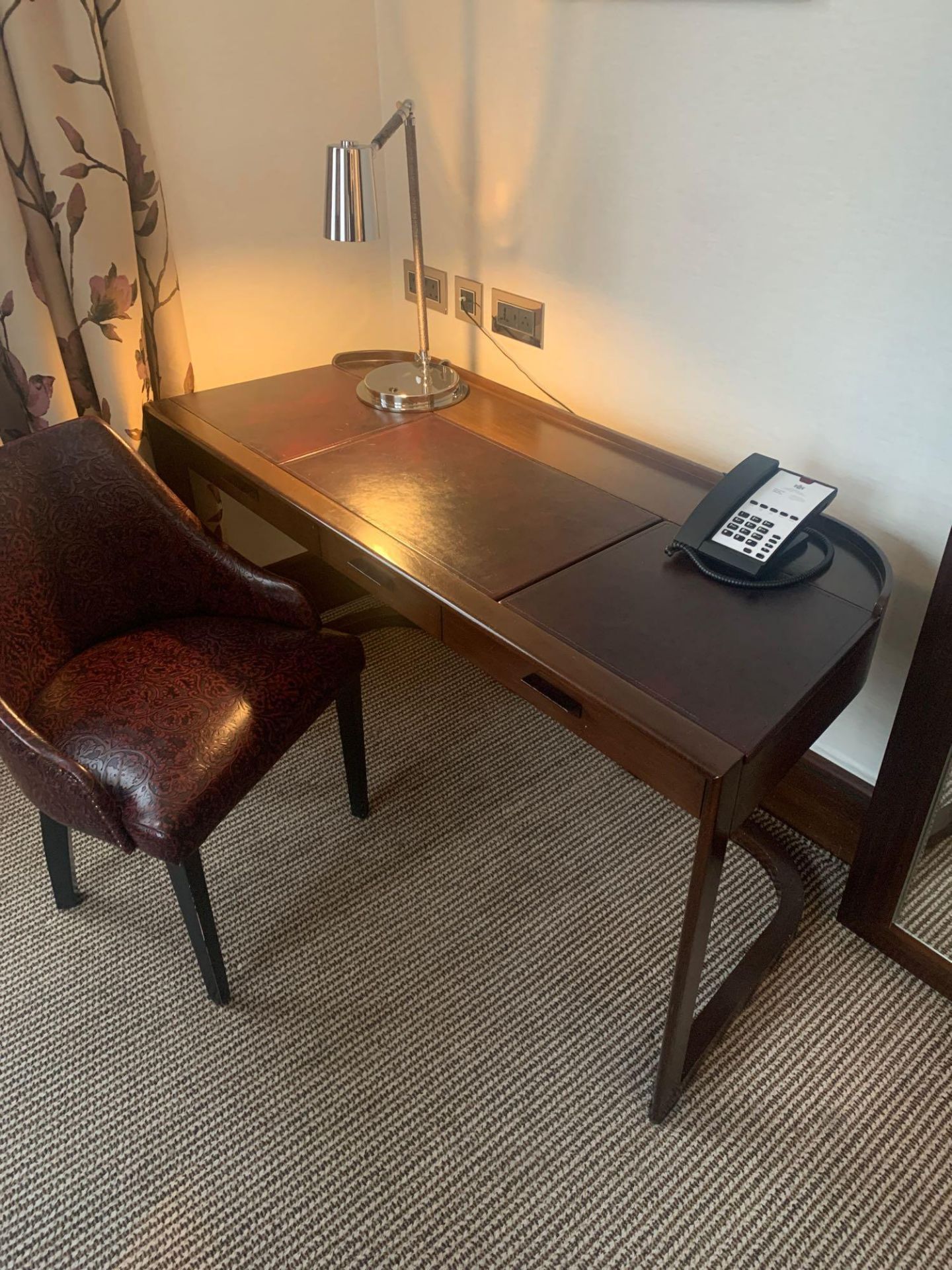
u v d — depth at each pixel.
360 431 1.80
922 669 1.34
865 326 1.43
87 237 1.69
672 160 1.56
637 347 1.78
